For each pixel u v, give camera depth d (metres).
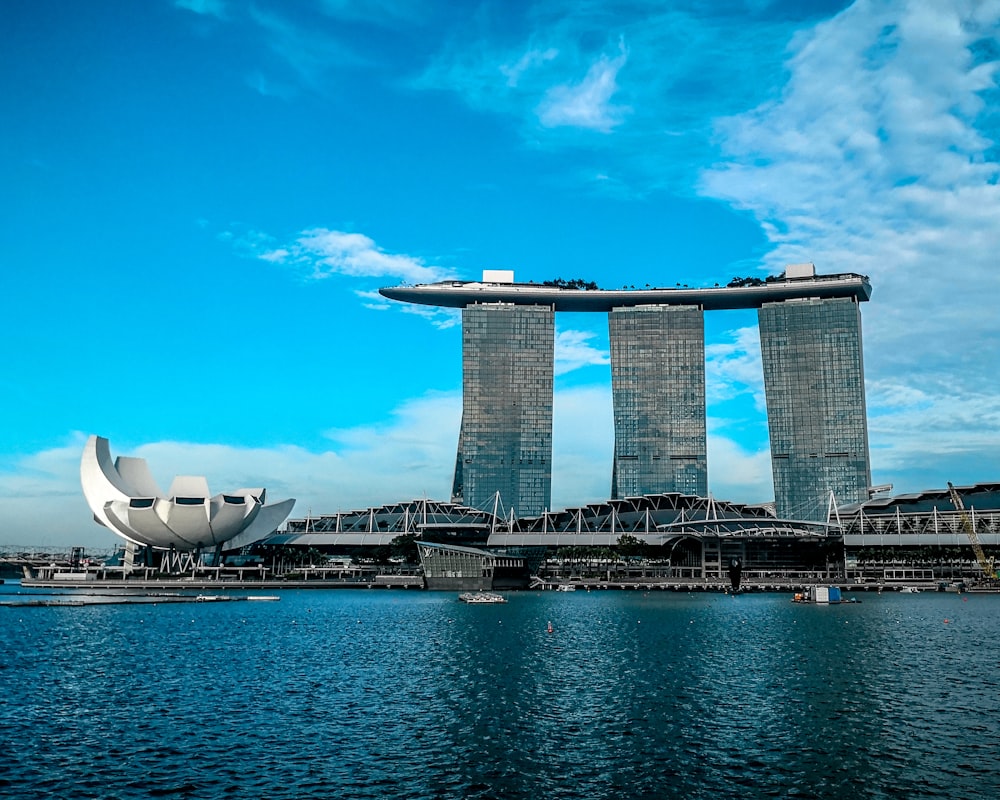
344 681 74.00
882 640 107.38
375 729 55.72
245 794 43.09
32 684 72.12
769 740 53.25
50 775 45.81
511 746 51.75
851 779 45.72
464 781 45.25
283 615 148.62
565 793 43.56
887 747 51.62
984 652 94.62
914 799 42.78
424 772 46.66
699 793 43.62
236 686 71.38
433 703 64.12
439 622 134.62
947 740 53.22
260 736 53.78
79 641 103.81
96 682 73.25
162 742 52.25
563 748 51.44
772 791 43.97
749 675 77.69
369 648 97.94
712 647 99.31
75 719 58.25
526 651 95.31
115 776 45.69
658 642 104.75
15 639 105.56
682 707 62.78
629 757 49.59
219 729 55.53
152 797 42.62
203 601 190.25
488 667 82.56
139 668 81.12
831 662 86.19
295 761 48.50
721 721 58.25
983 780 45.50
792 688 70.88
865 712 61.06
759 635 113.69
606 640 107.12
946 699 66.00
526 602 194.25
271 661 86.50
